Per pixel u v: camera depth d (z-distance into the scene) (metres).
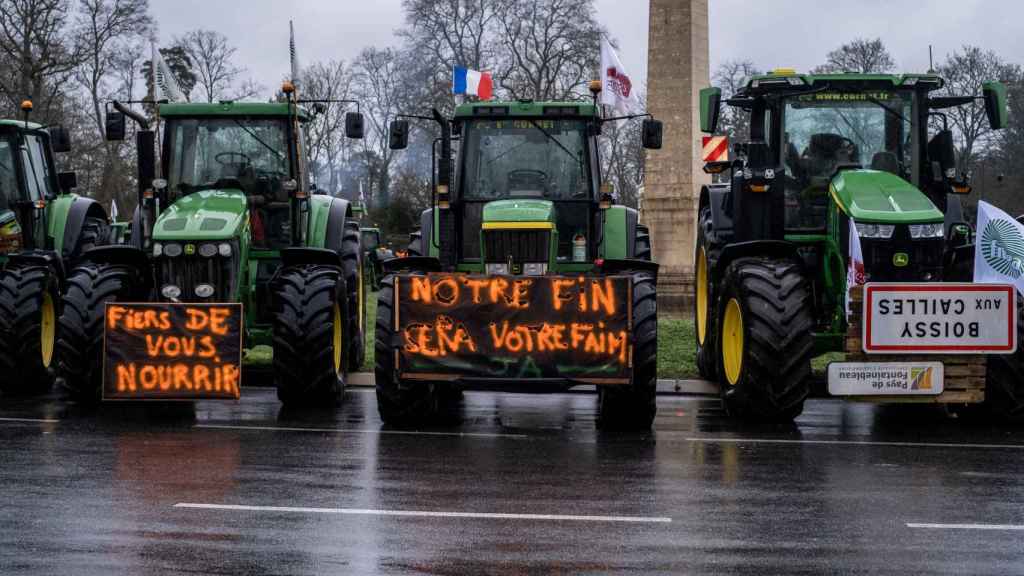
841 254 10.99
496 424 10.96
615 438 10.09
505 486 7.95
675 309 24.27
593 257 12.36
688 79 24.08
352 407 11.95
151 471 8.38
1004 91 11.45
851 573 5.91
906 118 11.71
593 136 12.41
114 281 11.71
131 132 42.47
